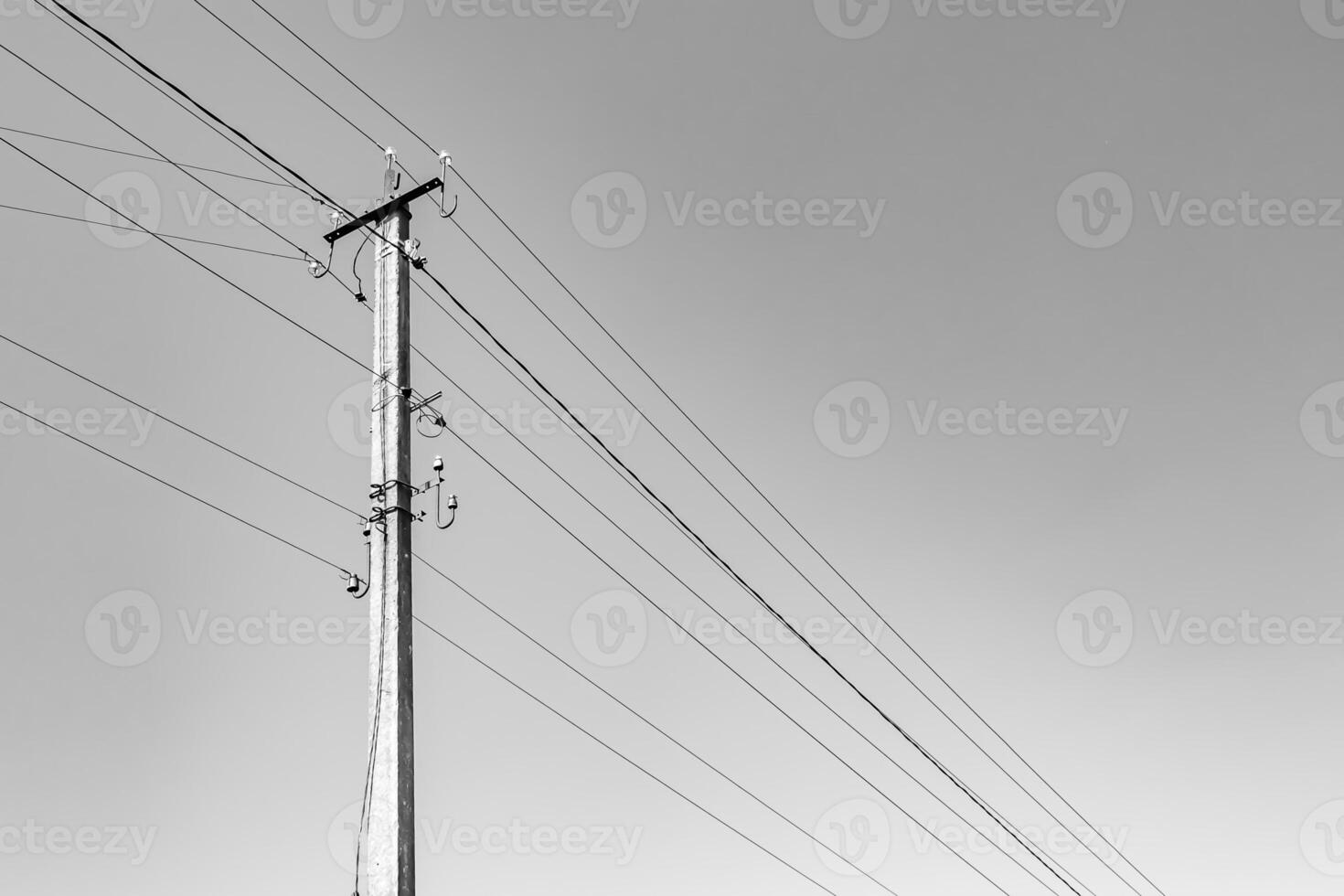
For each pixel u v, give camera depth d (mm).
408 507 13812
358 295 14938
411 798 12500
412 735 12773
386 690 12852
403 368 14344
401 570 13422
